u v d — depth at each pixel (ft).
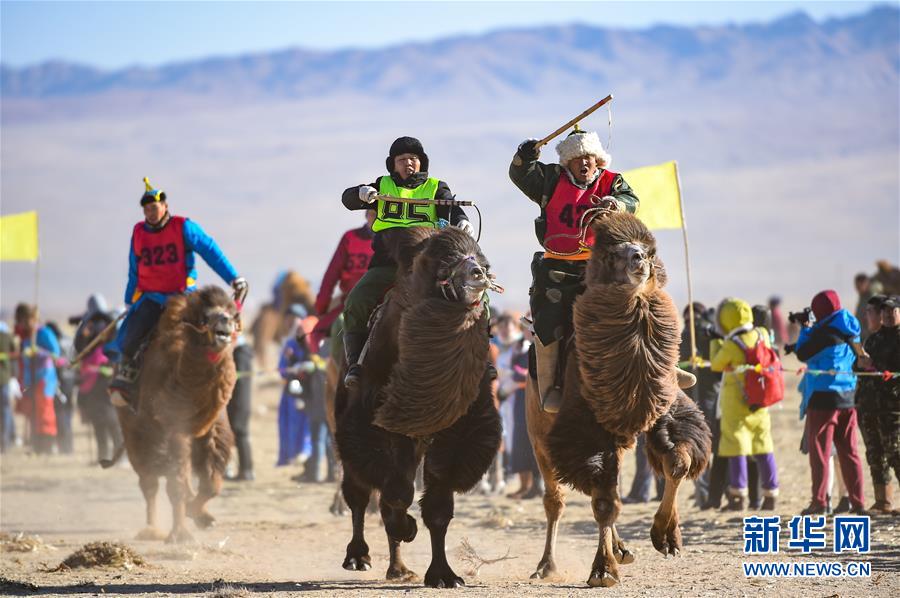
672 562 133.90
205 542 159.94
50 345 297.53
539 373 118.83
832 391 163.84
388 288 124.36
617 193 120.06
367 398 117.50
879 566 126.41
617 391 108.88
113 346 165.17
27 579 129.08
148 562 143.43
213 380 151.33
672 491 113.09
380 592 114.11
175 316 153.28
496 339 240.73
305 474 244.83
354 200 130.21
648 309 109.70
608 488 111.96
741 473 174.60
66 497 223.30
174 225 160.35
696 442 112.27
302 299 327.06
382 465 115.65
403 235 121.19
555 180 120.26
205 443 159.02
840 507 169.78
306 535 169.37
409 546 157.28
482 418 116.37
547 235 120.06
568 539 160.56
